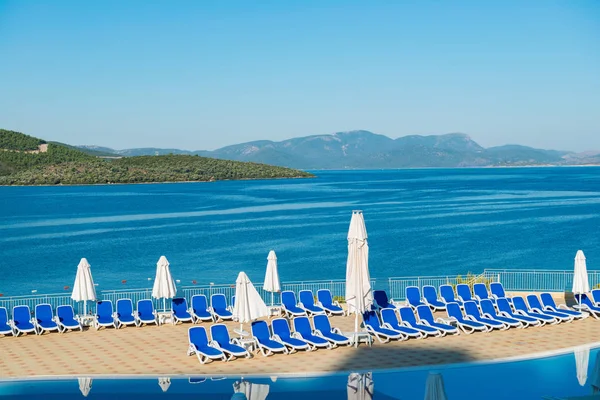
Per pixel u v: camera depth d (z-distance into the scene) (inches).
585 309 893.2
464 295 928.9
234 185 7824.8
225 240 2608.3
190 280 1726.1
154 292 861.8
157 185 7790.4
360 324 847.7
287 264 1995.6
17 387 571.8
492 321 810.2
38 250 2404.0
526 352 697.6
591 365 639.1
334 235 2731.3
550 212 3543.3
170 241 2603.3
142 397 545.6
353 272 748.0
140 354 702.5
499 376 605.6
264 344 695.7
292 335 730.8
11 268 2007.9
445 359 674.8
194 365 655.1
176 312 871.7
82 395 549.3
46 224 3351.4
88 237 2780.5
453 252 2165.4
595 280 1400.1
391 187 7145.7
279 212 3900.1
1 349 728.3
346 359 676.1
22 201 5098.4
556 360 658.2
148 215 3796.8
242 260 2085.4
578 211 3567.9
